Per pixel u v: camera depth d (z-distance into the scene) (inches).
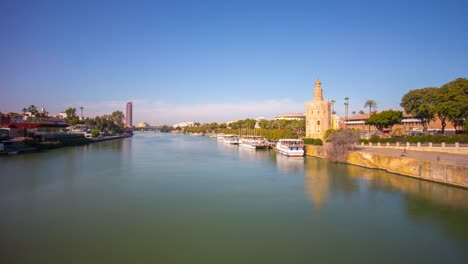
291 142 4889.3
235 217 1606.8
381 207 1744.6
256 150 5698.8
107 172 2965.1
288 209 1736.0
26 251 1206.3
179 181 2524.6
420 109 3939.5
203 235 1371.8
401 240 1311.5
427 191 2032.5
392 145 3452.3
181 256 1174.3
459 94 3307.1
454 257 1162.6
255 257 1167.6
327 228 1450.5
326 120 5088.6
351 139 3464.6
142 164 3582.7
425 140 3277.6
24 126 5664.4
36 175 2765.7
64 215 1633.9
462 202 1775.3
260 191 2158.0
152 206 1801.2
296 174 2829.7
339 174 2773.1
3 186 2309.3
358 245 1269.7
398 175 2605.8
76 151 5221.5
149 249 1229.7
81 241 1302.9
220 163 3703.3
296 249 1234.6
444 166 2135.8
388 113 4443.9
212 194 2078.0
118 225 1489.9
